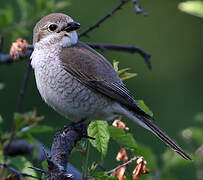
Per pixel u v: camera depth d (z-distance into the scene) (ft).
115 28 65.46
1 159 24.98
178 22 67.97
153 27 67.26
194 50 67.26
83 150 25.41
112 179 24.45
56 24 33.01
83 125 31.24
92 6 62.85
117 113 31.91
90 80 30.91
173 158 29.48
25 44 29.19
